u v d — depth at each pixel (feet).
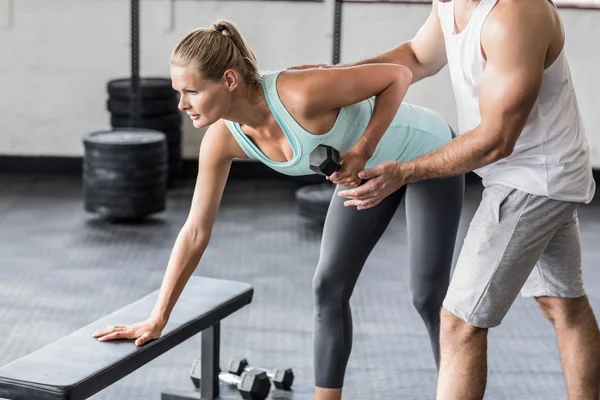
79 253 17.67
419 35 9.92
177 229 19.43
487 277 8.71
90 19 23.00
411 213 10.07
